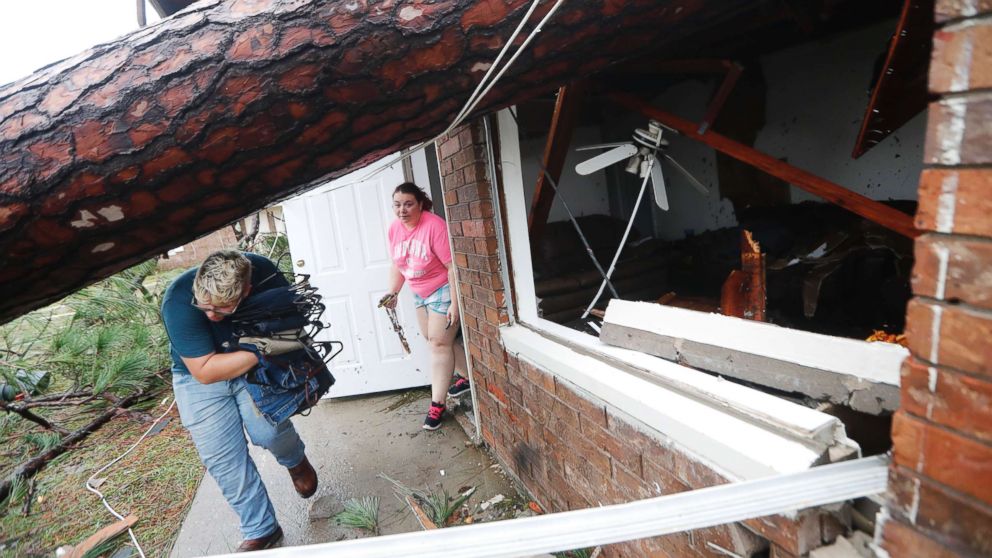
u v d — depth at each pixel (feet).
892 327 7.71
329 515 8.56
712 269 12.54
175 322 6.29
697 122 15.60
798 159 13.60
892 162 11.81
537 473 7.59
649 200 17.26
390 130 3.65
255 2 3.18
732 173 15.12
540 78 3.80
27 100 3.02
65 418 13.91
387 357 13.12
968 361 1.92
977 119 1.77
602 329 5.94
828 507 3.06
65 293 3.81
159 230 3.47
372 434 11.20
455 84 3.48
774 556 3.38
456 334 11.47
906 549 2.33
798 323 8.52
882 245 9.15
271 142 3.26
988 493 1.94
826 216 11.85
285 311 6.78
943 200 1.92
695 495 2.82
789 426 3.40
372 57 3.16
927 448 2.15
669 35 3.95
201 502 9.40
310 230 12.42
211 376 6.46
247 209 3.81
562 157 8.50
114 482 10.46
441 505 8.12
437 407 10.83
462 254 8.84
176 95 3.01
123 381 14.29
